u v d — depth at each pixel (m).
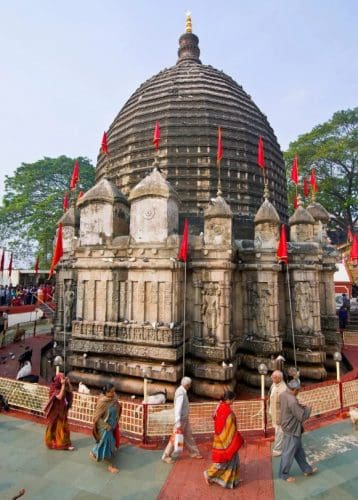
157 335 15.14
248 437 10.38
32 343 26.41
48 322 37.66
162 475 8.27
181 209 22.38
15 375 17.61
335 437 10.53
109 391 8.99
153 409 10.23
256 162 25.03
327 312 20.64
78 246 17.44
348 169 49.91
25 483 7.94
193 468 8.59
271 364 16.08
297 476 8.33
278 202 26.30
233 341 16.28
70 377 16.48
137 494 7.50
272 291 16.78
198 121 24.55
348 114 49.25
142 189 16.52
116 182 25.28
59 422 9.61
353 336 25.89
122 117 28.16
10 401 12.53
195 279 16.42
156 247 15.83
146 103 26.67
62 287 21.00
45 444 9.87
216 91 26.67
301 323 17.73
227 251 15.63
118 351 15.77
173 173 23.25
